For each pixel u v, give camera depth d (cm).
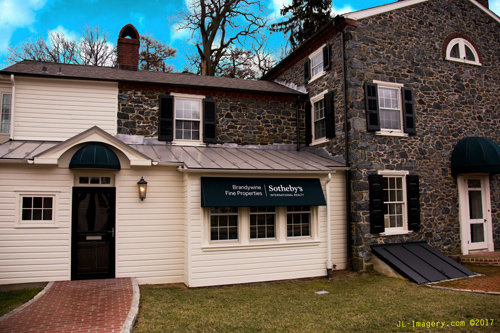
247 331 621
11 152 962
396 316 698
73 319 633
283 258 1056
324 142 1296
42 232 930
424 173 1248
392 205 1199
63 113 1155
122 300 754
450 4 1377
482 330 628
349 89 1174
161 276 1000
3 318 638
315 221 1108
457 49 1381
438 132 1291
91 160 924
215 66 2464
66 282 919
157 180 1020
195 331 611
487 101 1402
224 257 993
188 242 964
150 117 1238
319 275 1090
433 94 1299
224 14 2358
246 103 1366
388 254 1098
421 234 1214
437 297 820
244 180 1032
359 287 943
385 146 1193
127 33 1460
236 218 1037
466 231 1290
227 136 1324
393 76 1234
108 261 979
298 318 691
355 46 1189
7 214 910
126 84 1217
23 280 908
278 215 1070
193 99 1303
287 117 1416
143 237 995
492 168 1205
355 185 1138
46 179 941
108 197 995
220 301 809
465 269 1059
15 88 1121
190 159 1062
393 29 1255
